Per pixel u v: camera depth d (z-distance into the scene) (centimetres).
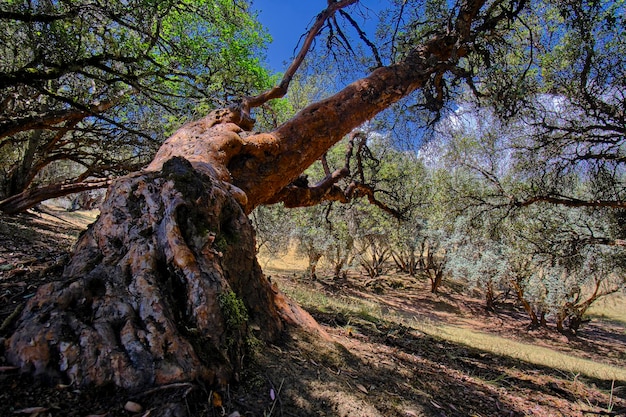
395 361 348
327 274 3288
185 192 236
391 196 1065
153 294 184
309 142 468
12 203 651
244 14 788
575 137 715
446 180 1262
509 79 690
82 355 151
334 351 289
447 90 719
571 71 698
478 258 1797
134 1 536
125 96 773
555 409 320
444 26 667
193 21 725
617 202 708
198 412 151
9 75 500
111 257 207
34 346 149
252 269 271
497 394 331
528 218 1073
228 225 263
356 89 509
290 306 338
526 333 1934
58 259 305
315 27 579
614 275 1456
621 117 654
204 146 370
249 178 423
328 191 720
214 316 194
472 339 1030
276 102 888
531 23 725
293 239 2653
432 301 2706
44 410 132
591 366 878
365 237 2555
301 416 177
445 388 304
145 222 223
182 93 786
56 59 520
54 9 496
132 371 154
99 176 1088
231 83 827
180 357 165
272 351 236
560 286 1759
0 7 470
